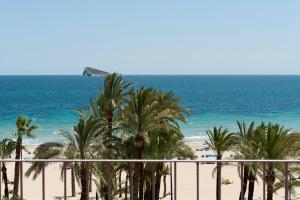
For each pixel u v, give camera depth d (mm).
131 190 8797
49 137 75250
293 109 133000
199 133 84000
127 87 29938
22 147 34531
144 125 25312
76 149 24750
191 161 7363
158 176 27516
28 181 41281
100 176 23969
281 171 24438
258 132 26000
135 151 26078
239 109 132625
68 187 39438
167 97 28375
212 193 40594
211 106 141500
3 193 35938
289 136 25094
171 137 27594
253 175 26344
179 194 40156
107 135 27547
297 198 30266
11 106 135875
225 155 43750
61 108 129250
